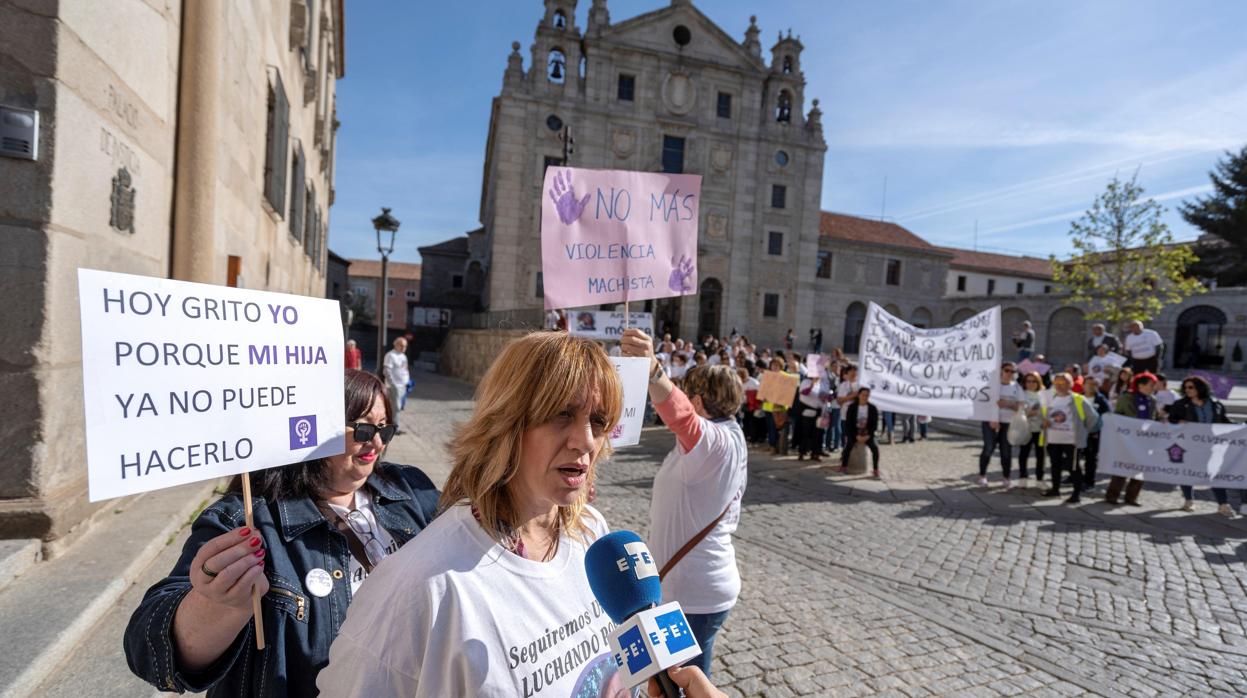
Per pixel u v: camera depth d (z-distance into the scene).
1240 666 3.90
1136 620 4.54
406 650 1.06
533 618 1.19
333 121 21.62
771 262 36.12
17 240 3.40
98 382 1.15
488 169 44.28
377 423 1.74
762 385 11.05
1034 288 52.75
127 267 4.36
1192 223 40.09
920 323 42.53
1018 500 8.15
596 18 32.66
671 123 33.59
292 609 1.43
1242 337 28.58
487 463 1.25
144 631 1.22
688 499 2.42
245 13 6.91
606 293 3.17
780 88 36.34
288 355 1.50
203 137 5.24
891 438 13.30
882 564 5.52
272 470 1.58
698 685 1.16
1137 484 8.11
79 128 3.71
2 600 3.00
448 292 48.09
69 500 3.65
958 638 4.12
